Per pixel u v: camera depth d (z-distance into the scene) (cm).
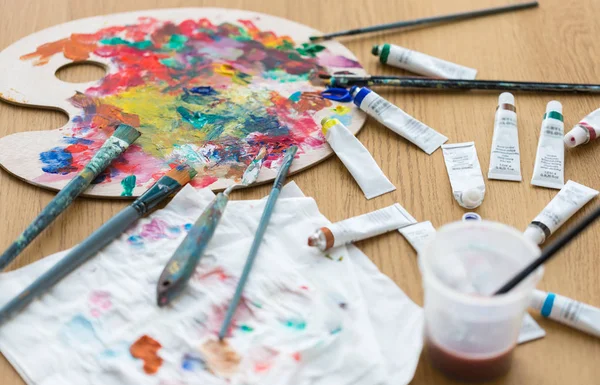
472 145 99
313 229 86
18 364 72
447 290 64
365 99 103
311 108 105
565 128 103
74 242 86
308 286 80
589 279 81
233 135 100
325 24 125
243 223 87
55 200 87
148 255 83
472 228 69
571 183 92
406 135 100
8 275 81
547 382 71
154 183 92
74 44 117
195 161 96
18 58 114
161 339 75
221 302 78
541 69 114
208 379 71
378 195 92
